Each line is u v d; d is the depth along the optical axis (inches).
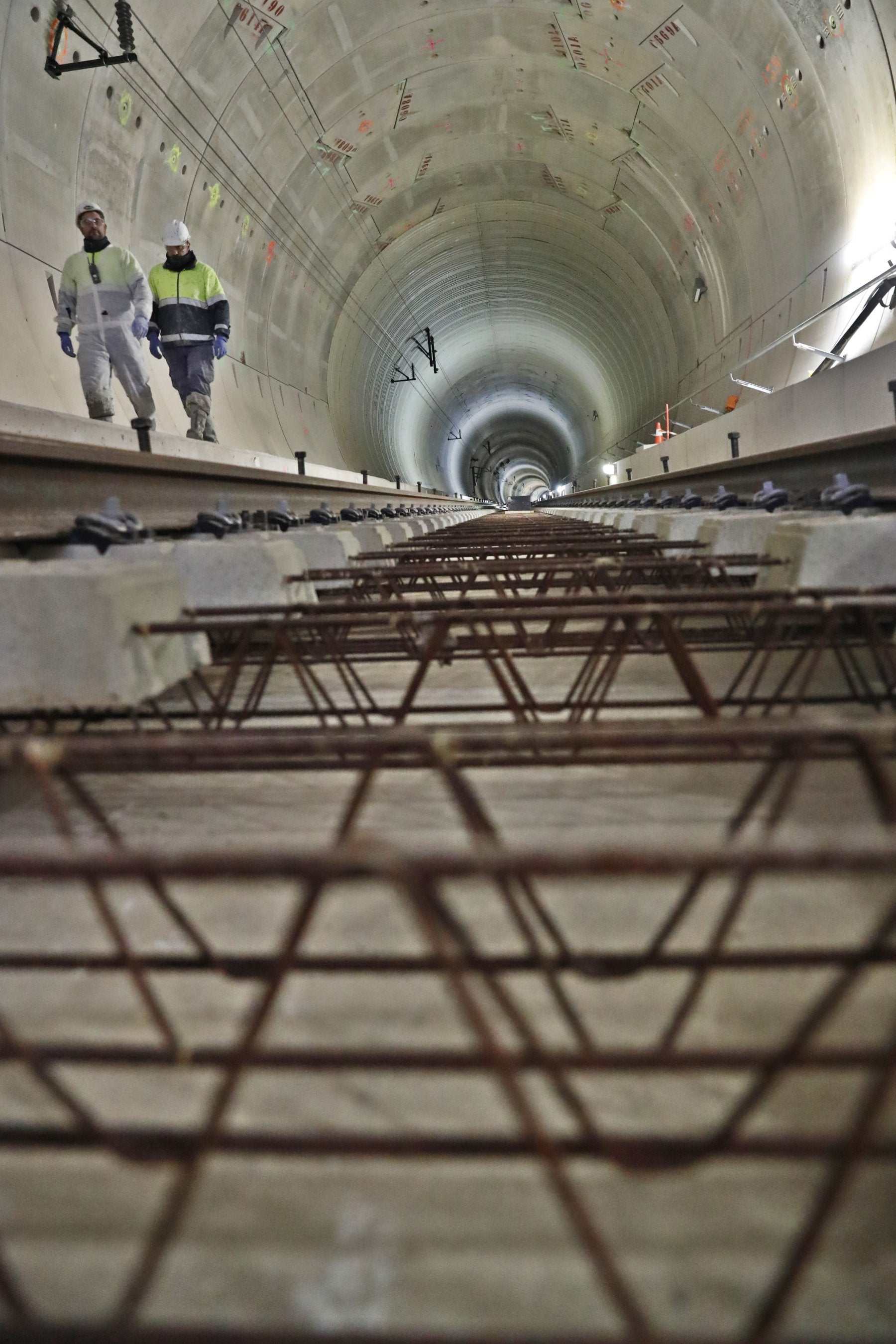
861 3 577.0
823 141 708.0
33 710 158.6
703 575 247.0
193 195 789.9
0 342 513.7
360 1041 72.2
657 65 871.7
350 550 281.3
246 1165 60.7
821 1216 40.5
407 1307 49.6
